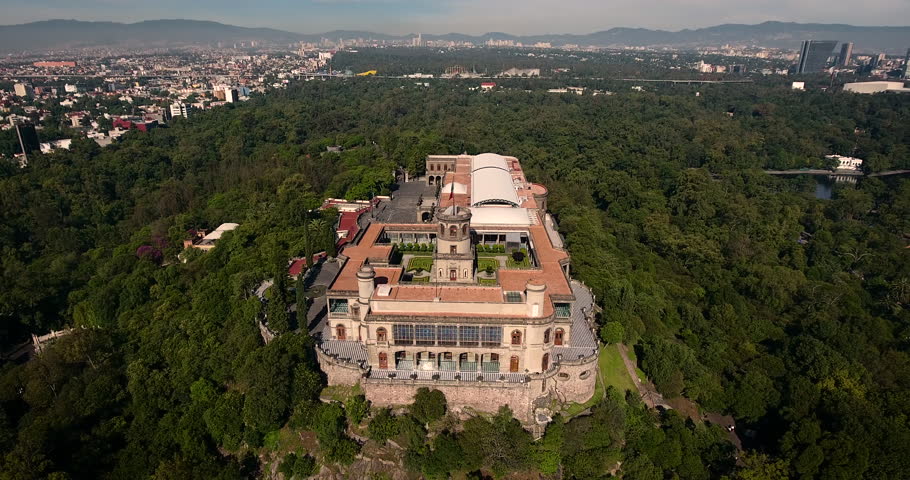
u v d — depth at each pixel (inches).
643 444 4453.7
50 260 7760.8
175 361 5039.4
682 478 4372.5
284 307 4943.4
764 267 7721.5
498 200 6884.8
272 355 4370.1
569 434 4284.0
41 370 4857.3
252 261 6378.0
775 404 4977.9
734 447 4685.0
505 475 4220.0
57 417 4466.0
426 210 7647.6
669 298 6737.2
